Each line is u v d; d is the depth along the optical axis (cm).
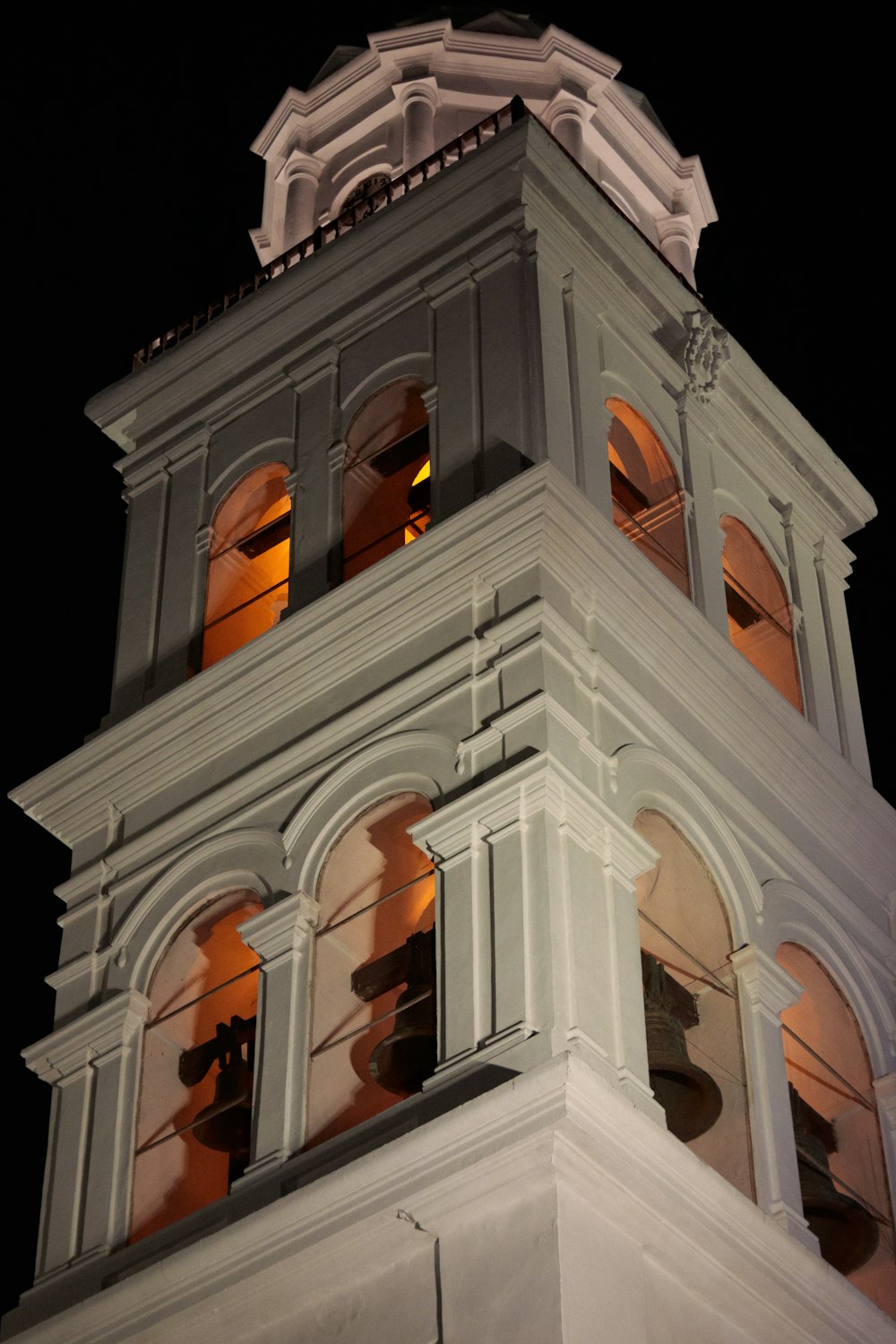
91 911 3341
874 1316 2895
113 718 3488
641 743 3144
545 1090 2633
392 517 3512
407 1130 2781
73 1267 3025
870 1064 3300
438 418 3378
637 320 3634
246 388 3712
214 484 3659
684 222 4162
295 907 3097
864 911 3444
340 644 3259
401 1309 2698
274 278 3731
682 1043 3002
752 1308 2809
